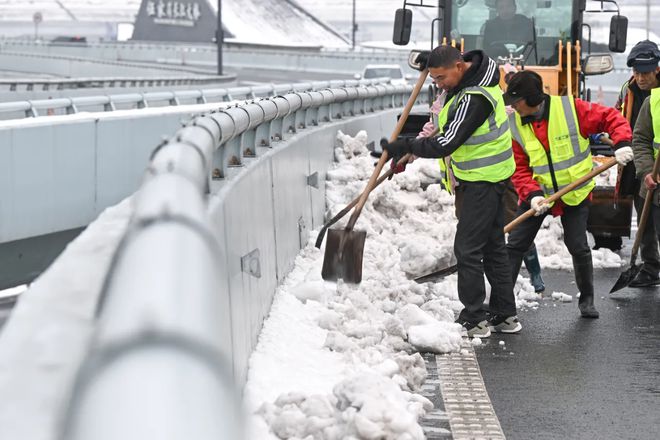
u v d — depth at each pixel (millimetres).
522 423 9656
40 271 19641
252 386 9125
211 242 3727
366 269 15312
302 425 8195
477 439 9062
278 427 8211
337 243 13055
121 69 110375
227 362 3260
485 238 13359
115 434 2602
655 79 16672
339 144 21031
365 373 8781
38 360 4391
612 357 12375
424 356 12250
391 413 8109
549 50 25438
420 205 20516
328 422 8242
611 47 24922
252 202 10992
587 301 14797
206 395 2727
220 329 3330
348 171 19656
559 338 13422
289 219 14492
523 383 11117
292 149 15070
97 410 2648
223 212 8609
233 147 11164
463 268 13305
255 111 11797
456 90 12938
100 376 2715
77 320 4922
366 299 12938
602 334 13672
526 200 14430
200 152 6488
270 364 9930
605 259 19438
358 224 17812
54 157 19484
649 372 11672
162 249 3387
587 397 10586
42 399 4051
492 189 13234
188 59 160750
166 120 24641
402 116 13422
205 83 89938
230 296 8516
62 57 113438
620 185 17031
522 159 14578
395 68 91625
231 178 10062
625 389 10938
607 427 9586
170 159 5297
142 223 3686
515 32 25469
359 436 7977
